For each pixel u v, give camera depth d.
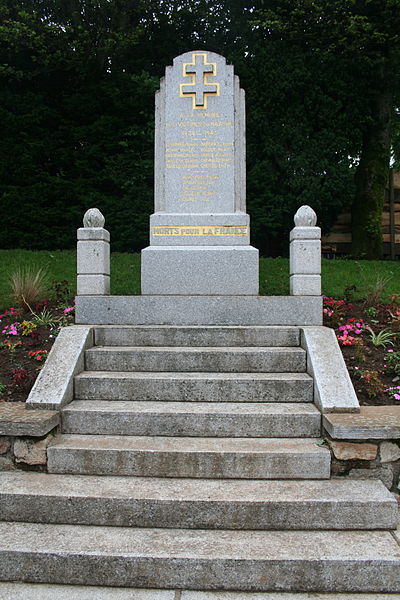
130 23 12.36
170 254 5.89
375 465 3.40
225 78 6.18
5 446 3.50
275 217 11.22
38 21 11.67
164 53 12.53
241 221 6.03
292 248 5.33
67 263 9.20
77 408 3.81
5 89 11.91
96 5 11.45
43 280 7.51
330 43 11.42
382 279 8.09
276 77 10.96
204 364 4.38
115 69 12.16
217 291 5.86
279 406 3.92
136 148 11.57
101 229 5.27
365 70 11.29
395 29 11.05
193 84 6.17
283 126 11.07
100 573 2.72
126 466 3.41
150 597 2.65
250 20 11.82
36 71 11.64
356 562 2.69
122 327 4.78
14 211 10.94
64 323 5.97
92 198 11.16
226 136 6.16
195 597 2.64
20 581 2.76
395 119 13.98
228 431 3.70
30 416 3.58
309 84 11.09
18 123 11.24
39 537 2.91
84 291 5.28
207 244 6.02
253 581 2.69
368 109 11.52
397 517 3.03
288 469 3.37
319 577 2.69
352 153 12.03
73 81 12.16
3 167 11.05
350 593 2.69
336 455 3.39
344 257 11.90
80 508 3.07
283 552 2.76
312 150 10.99
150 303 5.12
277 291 7.97
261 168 11.18
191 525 3.03
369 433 3.36
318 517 3.02
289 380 4.04
